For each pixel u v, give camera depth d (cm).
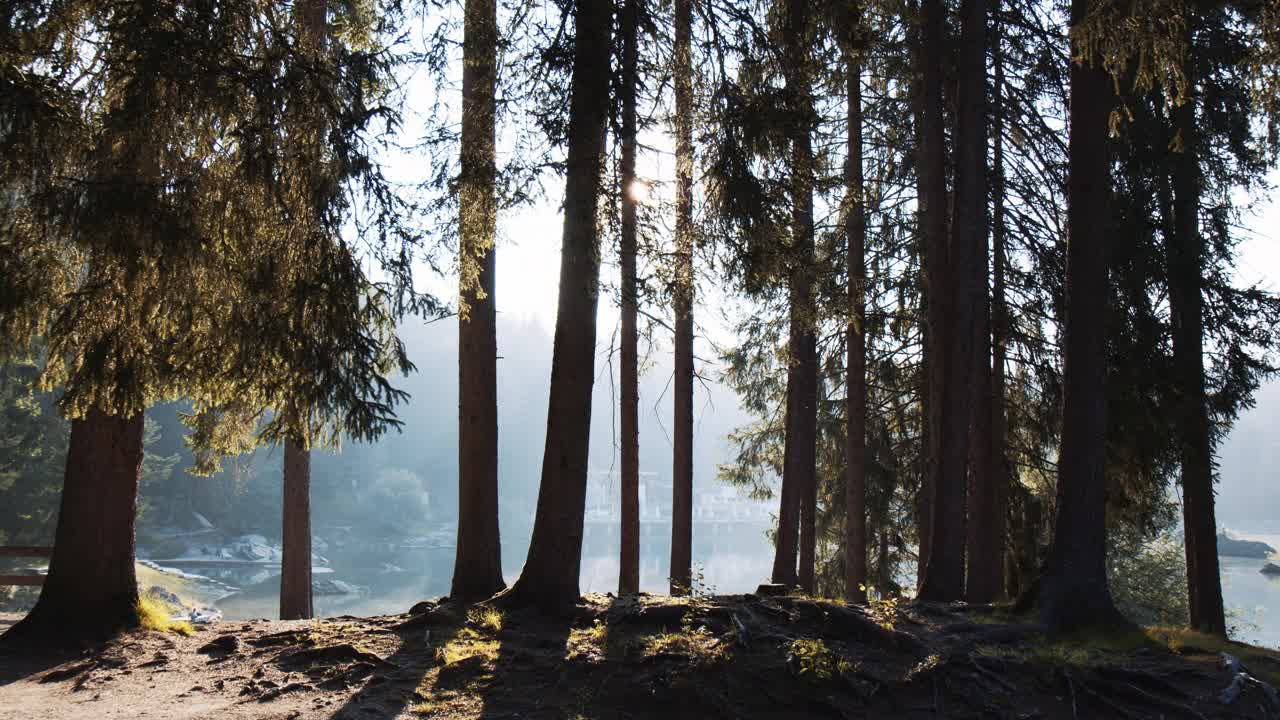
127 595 903
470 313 1060
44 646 832
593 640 741
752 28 842
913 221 1423
